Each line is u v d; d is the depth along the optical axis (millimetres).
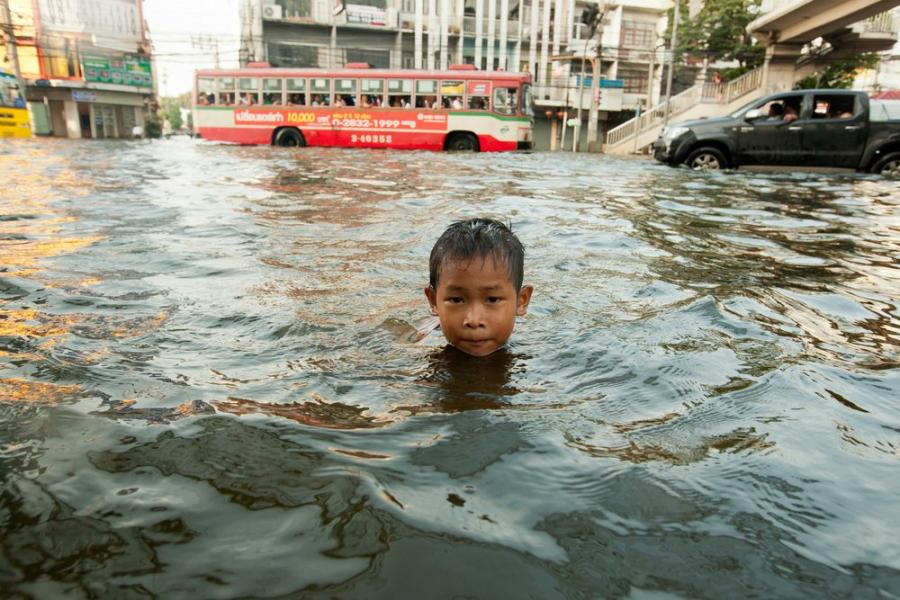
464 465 1371
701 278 3408
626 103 36375
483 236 2176
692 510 1217
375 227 4859
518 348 2244
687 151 12703
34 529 1120
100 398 1693
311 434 1505
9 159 11938
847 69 30281
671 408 1716
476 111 18469
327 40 33156
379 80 19000
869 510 1231
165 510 1181
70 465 1334
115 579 999
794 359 2129
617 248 4238
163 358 2043
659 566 1052
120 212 5352
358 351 2186
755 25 24625
